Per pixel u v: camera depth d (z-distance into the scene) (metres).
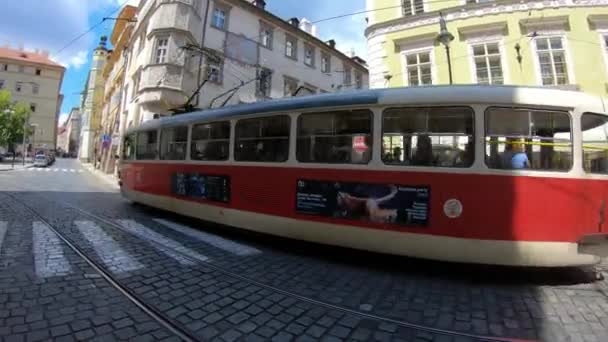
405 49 14.51
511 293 4.09
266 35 24.66
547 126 4.45
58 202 10.43
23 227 6.69
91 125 55.44
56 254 5.05
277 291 4.03
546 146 4.42
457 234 4.44
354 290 4.13
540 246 4.25
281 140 5.95
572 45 12.24
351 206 5.10
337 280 4.46
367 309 3.60
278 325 3.21
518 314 3.53
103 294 3.76
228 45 21.48
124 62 27.36
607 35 12.17
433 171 4.61
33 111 67.00
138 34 22.73
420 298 3.92
